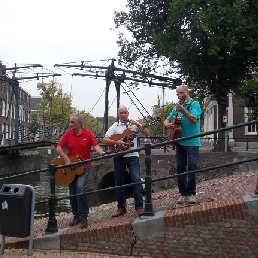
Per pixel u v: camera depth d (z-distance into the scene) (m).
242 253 4.45
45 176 27.36
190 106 5.34
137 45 19.95
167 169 15.57
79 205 5.40
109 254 4.92
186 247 4.65
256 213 4.40
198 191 6.55
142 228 4.82
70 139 5.68
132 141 5.64
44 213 12.71
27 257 4.85
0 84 37.38
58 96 43.38
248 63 17.59
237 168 14.57
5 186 5.09
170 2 17.48
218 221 4.54
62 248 5.12
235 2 16.09
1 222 5.00
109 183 19.81
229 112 25.02
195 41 16.66
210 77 17.84
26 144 24.41
